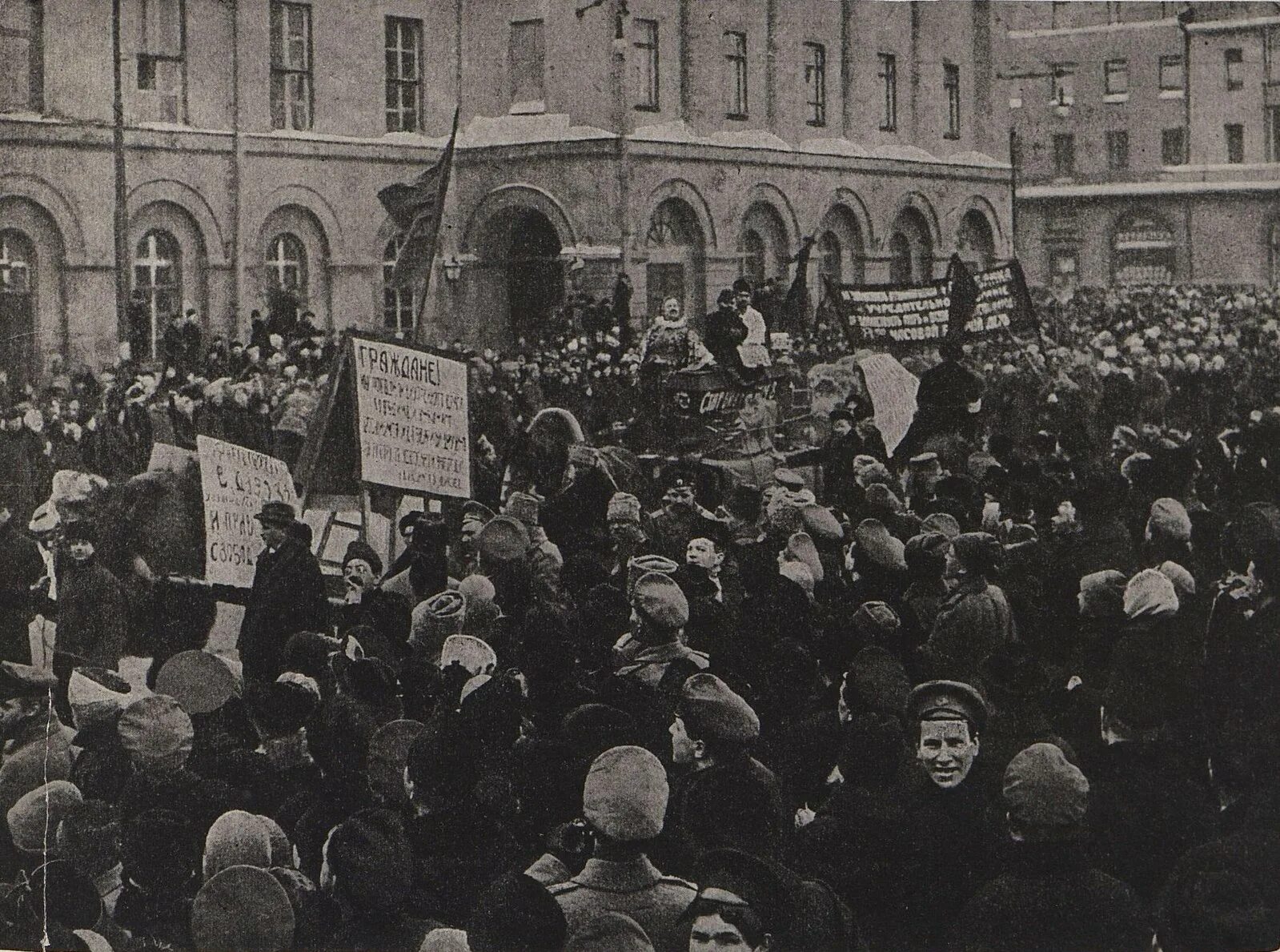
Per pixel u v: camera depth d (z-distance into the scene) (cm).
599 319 2203
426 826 788
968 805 758
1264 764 915
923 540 1023
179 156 2169
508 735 809
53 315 2053
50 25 2056
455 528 1437
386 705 879
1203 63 2281
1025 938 707
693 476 1452
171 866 889
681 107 2383
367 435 1344
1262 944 819
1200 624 1036
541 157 2366
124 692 1286
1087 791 717
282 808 883
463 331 2397
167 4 2164
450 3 2409
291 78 2297
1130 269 2345
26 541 1492
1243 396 1784
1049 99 2409
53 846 1034
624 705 830
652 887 761
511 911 736
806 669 891
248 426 1869
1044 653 992
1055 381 1767
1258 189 2241
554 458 1653
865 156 2453
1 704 1334
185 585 1434
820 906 728
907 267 2498
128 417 1852
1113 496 1174
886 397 1630
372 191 2353
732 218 2373
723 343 1670
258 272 2245
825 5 2445
